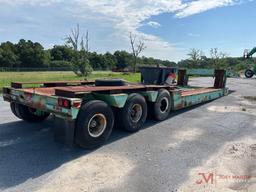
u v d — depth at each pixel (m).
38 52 79.38
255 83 16.16
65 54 84.62
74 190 2.45
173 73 6.23
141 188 2.50
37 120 4.99
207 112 6.23
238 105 7.23
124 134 4.30
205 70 9.44
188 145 3.76
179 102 5.80
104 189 2.47
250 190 2.46
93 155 3.34
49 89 4.41
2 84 13.85
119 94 3.97
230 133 4.41
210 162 3.13
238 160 3.20
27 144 3.73
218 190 2.46
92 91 3.55
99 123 3.65
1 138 3.99
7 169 2.89
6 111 6.06
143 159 3.22
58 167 2.96
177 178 2.71
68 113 3.19
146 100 4.90
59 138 3.57
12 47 81.12
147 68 6.14
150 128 4.70
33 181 2.62
